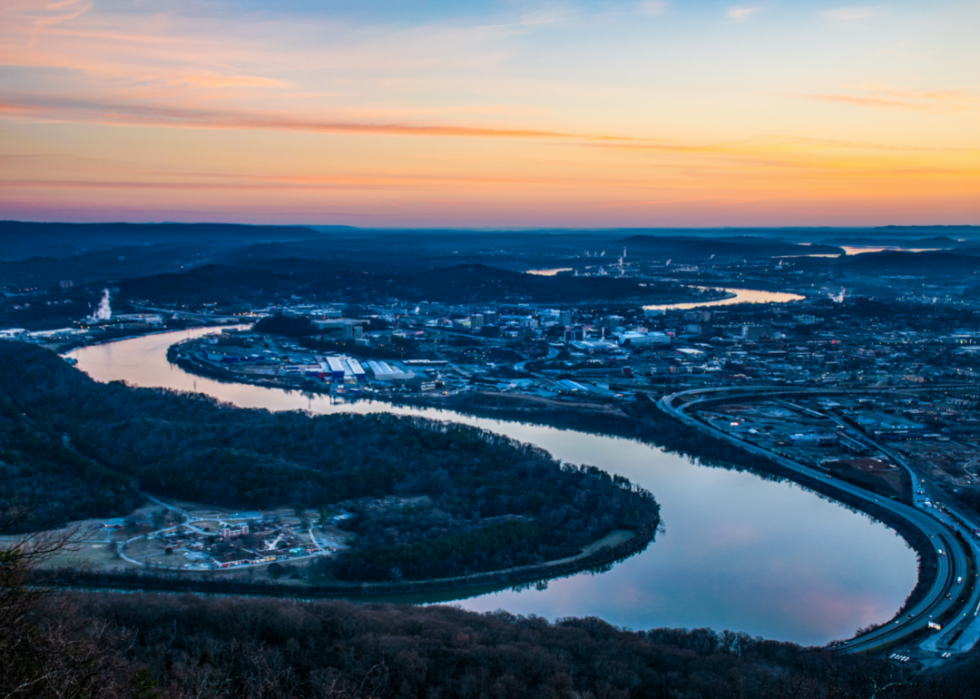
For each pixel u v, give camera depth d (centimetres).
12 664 10681
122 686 13475
